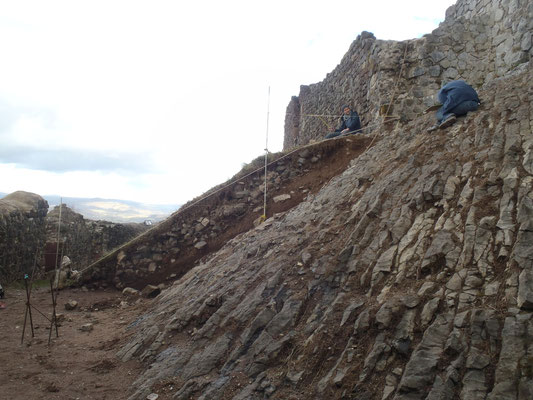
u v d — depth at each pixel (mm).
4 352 5523
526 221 3611
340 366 3455
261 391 3645
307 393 3412
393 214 4961
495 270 3475
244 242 7695
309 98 18844
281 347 4012
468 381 2762
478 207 4191
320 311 4234
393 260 4258
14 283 10617
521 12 9320
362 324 3672
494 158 4789
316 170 10867
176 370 4508
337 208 6238
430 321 3348
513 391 2572
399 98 10914
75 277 10664
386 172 6234
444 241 4008
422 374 2959
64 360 5348
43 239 12906
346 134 11594
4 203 11266
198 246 10484
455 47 10742
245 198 11016
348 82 14227
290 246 5859
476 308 3186
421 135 6953
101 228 15719
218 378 4086
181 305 6199
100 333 6695
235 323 4750
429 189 4855
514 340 2826
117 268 10461
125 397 4340
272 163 11336
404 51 11094
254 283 5371
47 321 7387
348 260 4695
